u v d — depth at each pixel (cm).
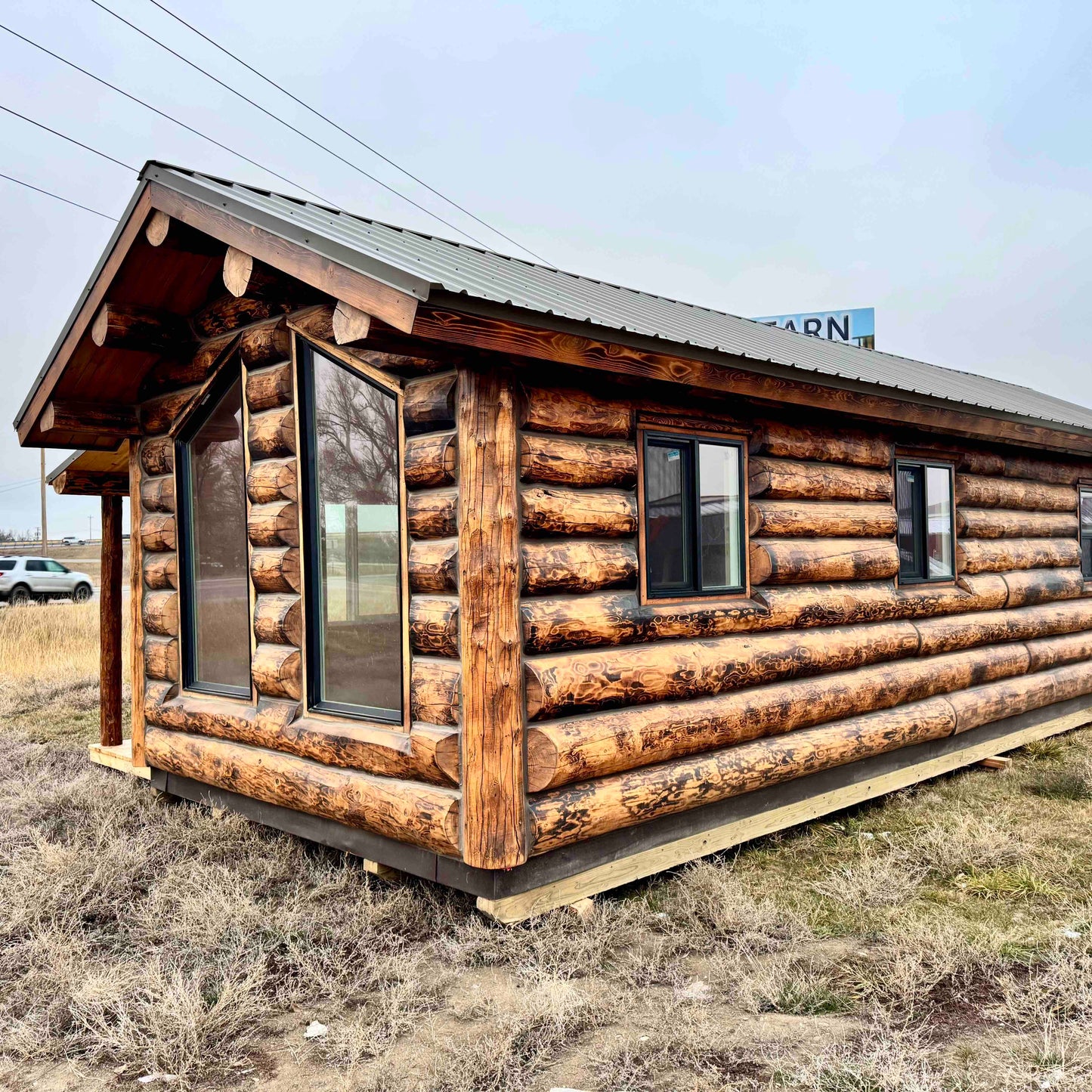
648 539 501
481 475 414
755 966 382
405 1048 331
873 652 633
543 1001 354
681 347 447
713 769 498
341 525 496
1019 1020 341
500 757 408
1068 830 582
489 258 679
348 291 375
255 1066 324
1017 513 873
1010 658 785
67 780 719
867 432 671
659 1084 305
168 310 590
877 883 473
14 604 1994
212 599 606
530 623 421
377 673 473
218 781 574
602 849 458
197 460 620
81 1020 354
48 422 634
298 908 449
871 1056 312
